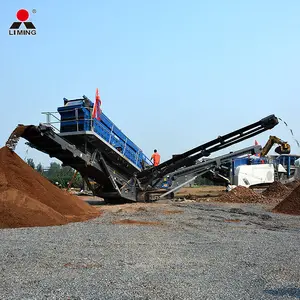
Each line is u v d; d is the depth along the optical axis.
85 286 5.15
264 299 4.76
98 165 22.80
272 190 28.69
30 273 5.80
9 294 4.76
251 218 15.55
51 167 54.59
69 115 21.61
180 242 9.10
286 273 6.17
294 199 18.69
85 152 21.77
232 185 30.67
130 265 6.50
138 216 15.58
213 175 32.38
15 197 12.56
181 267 6.46
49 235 9.69
